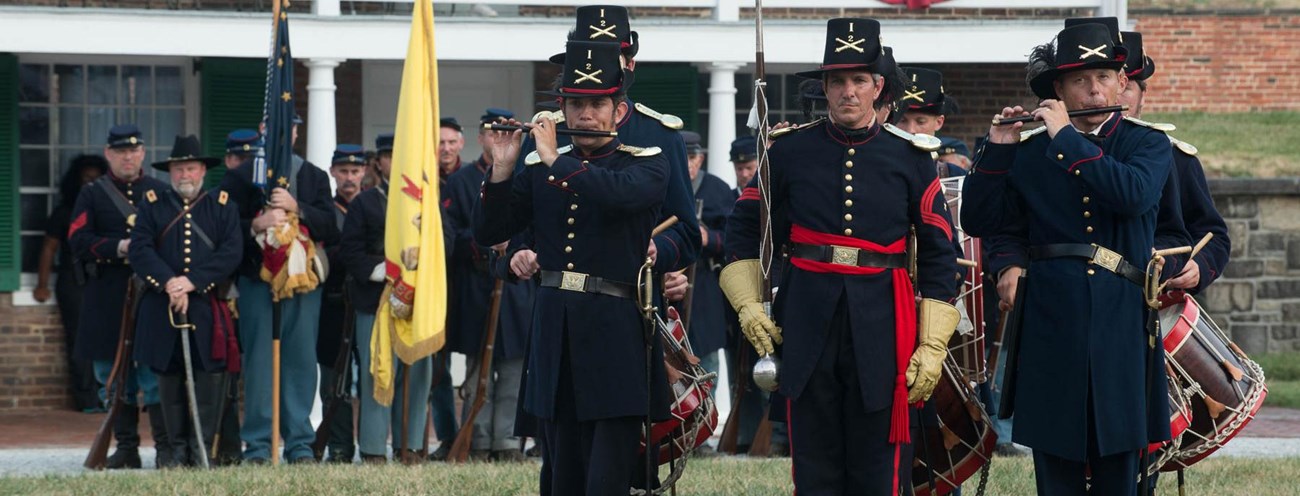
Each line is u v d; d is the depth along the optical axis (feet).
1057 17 71.10
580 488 28.53
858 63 26.37
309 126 59.93
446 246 47.62
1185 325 29.96
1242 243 79.10
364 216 47.70
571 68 27.66
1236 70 101.81
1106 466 26.78
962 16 70.79
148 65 66.28
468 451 47.50
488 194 28.30
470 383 48.01
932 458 30.17
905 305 26.66
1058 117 26.40
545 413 27.96
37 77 65.10
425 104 46.73
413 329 45.91
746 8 69.10
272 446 46.29
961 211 28.30
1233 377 30.04
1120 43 27.48
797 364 26.48
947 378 29.40
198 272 45.34
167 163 52.11
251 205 48.75
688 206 29.78
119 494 36.58
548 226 28.25
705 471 40.73
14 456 50.55
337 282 49.29
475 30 60.90
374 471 40.50
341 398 47.88
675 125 30.19
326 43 59.62
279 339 46.29
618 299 27.89
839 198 26.73
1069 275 26.58
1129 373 26.32
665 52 61.98
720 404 58.34
